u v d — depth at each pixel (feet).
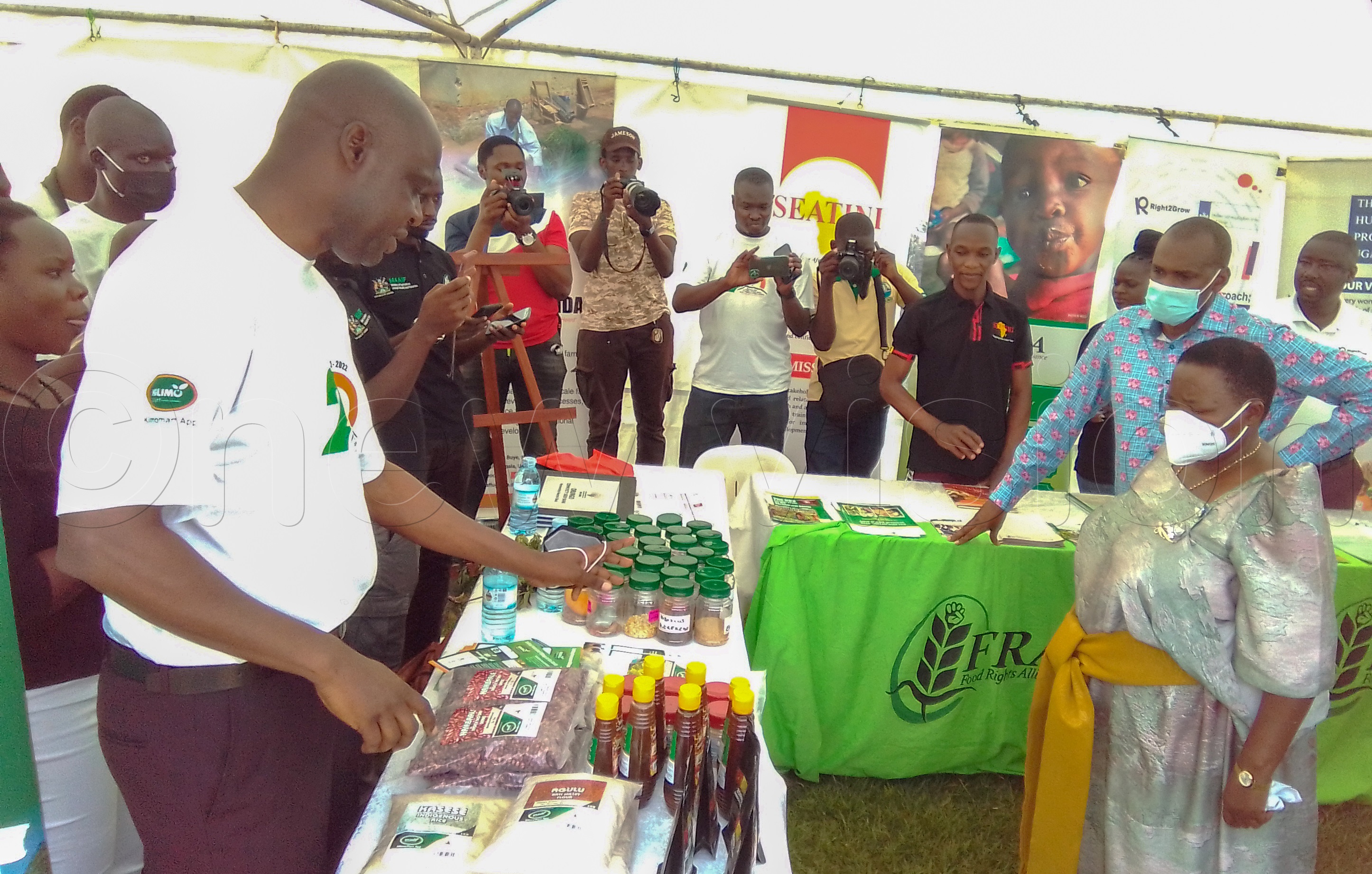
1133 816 4.74
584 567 4.76
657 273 10.00
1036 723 5.41
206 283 2.74
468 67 9.73
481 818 3.14
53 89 5.19
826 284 9.43
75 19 5.44
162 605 2.61
